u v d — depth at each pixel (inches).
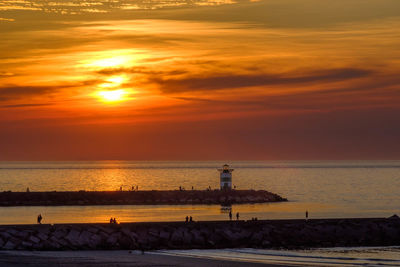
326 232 4001.0
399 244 3868.1
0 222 4840.1
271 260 3292.3
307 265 3171.8
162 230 3850.9
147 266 3056.1
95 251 3548.2
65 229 3757.4
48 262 3122.5
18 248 3545.8
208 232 3873.0
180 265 3100.4
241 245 3777.1
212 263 3176.7
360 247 3754.9
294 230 3964.1
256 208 6304.1
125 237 3732.8
